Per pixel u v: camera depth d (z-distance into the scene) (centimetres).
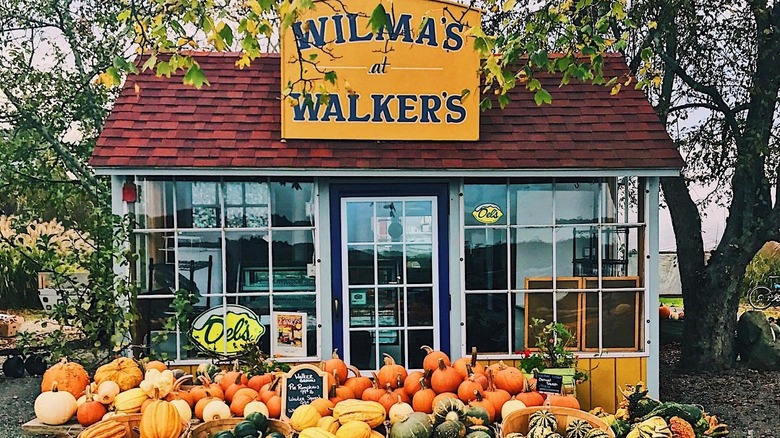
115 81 471
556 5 680
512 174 673
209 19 477
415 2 682
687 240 1011
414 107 689
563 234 695
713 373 973
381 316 694
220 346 676
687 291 1012
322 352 688
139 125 685
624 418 521
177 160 651
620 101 753
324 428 491
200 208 677
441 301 695
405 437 471
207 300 677
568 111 737
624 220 699
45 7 1085
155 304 671
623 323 694
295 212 687
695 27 1003
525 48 626
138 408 527
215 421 501
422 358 696
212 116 705
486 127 714
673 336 1155
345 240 692
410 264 696
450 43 687
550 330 641
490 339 692
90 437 481
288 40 674
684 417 500
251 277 682
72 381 559
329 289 688
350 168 661
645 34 998
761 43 951
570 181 695
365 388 569
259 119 709
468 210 693
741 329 1013
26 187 1087
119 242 659
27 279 1336
